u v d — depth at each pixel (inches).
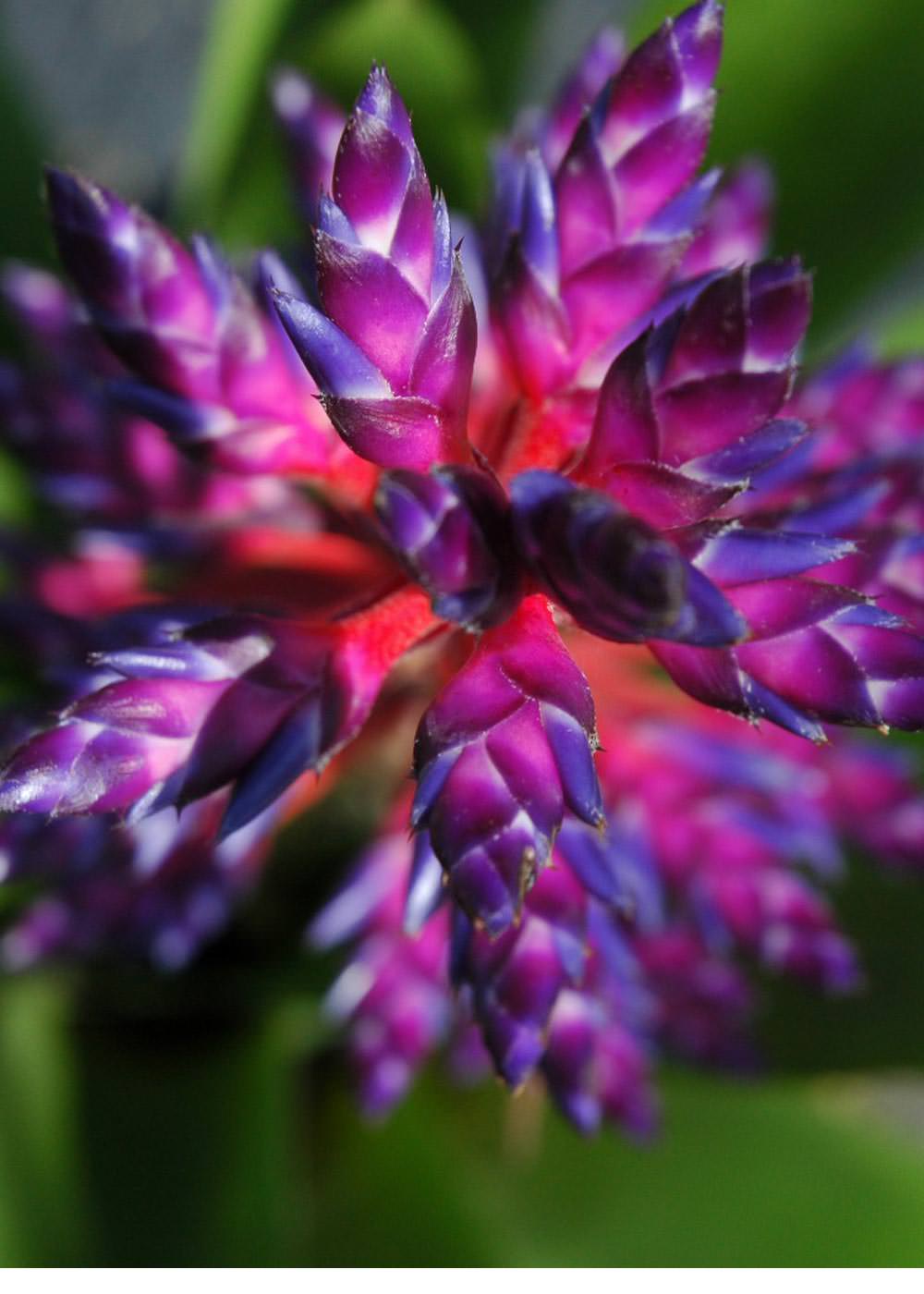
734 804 19.4
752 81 23.4
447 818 15.9
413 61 22.9
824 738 16.4
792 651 16.3
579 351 17.4
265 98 23.9
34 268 25.4
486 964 16.9
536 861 15.9
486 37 26.1
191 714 16.5
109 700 16.3
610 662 19.2
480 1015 16.8
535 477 15.8
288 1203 22.9
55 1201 20.9
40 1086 21.9
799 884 19.8
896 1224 21.3
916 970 21.5
